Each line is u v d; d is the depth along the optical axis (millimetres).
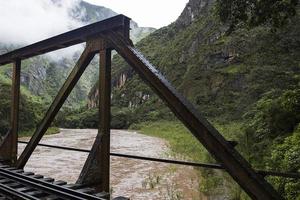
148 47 164375
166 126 66500
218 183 13234
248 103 30094
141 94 116438
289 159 8117
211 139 3504
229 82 64062
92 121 109875
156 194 13703
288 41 27641
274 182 8555
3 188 5297
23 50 6723
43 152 27766
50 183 5297
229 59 73000
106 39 4766
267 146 11445
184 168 18703
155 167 19594
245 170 3285
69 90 5426
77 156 25328
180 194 13430
